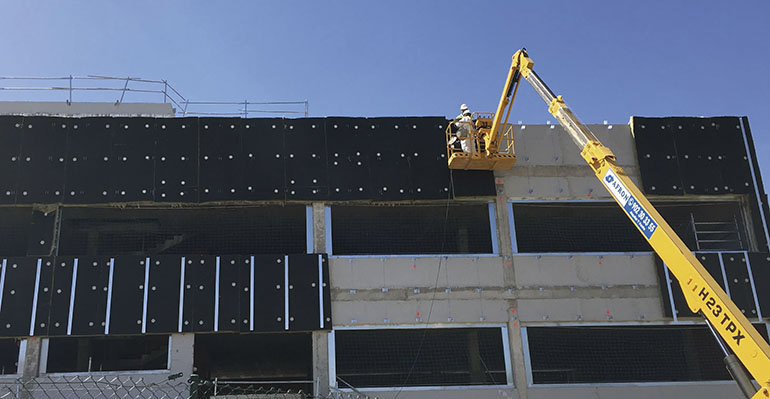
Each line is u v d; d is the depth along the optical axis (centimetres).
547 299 1975
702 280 1249
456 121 2100
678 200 2145
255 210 2042
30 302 1811
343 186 2012
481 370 1956
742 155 2158
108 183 1939
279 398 2430
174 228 2122
